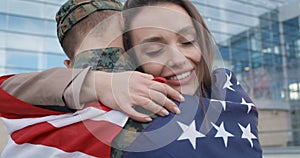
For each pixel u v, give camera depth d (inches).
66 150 22.1
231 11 458.6
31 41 331.6
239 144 23.3
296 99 408.2
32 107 24.7
